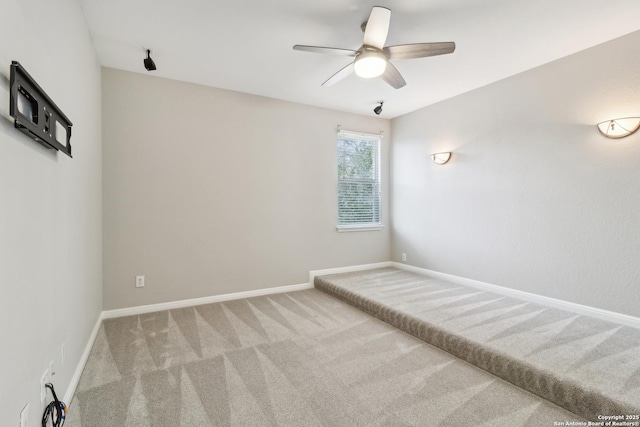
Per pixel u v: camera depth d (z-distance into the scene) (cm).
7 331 100
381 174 479
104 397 176
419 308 286
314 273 416
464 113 372
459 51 273
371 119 467
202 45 260
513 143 323
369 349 236
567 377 171
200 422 157
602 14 221
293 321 291
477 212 360
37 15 129
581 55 272
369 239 466
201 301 340
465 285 370
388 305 294
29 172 119
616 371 178
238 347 238
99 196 280
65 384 165
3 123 99
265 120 378
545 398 175
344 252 443
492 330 236
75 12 195
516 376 189
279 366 211
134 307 308
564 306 284
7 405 99
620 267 252
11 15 105
